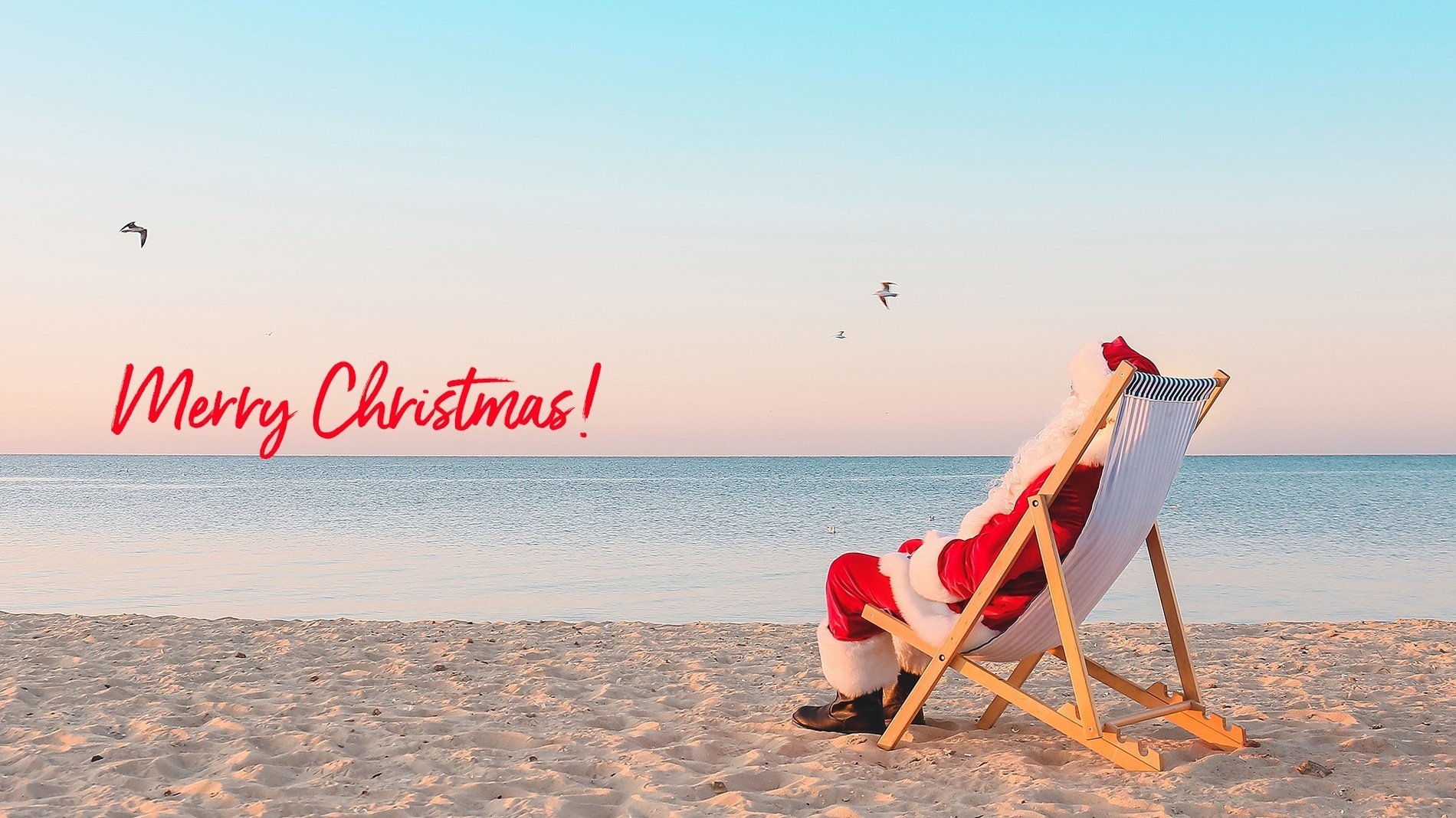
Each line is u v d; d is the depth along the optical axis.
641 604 12.52
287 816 3.27
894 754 3.96
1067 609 3.48
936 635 3.86
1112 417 3.49
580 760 3.97
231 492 57.03
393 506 39.00
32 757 3.94
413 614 11.69
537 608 12.19
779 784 3.67
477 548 20.20
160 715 4.73
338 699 5.21
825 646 4.24
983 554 3.62
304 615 11.58
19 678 5.75
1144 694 4.11
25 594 13.35
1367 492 47.12
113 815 3.25
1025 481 3.59
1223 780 3.48
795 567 16.73
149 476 100.62
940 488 59.25
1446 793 3.31
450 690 5.55
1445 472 95.75
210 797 3.47
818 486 62.94
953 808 3.25
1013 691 3.73
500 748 4.26
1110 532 3.48
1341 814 3.09
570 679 6.01
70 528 26.77
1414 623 8.79
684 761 3.93
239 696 5.24
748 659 6.81
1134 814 3.12
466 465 183.75
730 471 122.94
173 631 7.80
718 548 20.19
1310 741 4.07
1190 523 25.98
